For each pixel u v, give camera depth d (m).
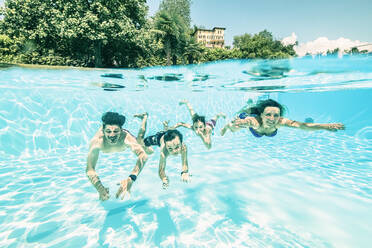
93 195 3.69
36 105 6.72
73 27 14.01
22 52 15.81
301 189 3.94
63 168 5.17
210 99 13.02
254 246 2.40
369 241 2.50
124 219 2.94
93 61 20.30
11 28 15.23
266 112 3.18
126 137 2.84
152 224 2.82
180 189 3.94
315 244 2.45
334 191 3.86
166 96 11.51
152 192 3.81
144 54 20.72
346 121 9.27
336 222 2.89
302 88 9.74
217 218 2.98
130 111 10.12
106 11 14.70
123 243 2.44
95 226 2.77
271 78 7.51
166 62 27.50
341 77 7.14
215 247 2.37
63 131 7.25
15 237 2.52
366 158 5.98
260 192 3.82
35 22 15.46
